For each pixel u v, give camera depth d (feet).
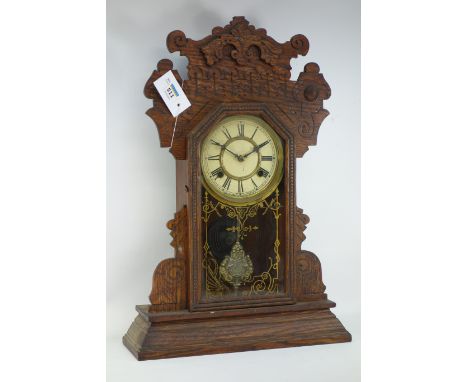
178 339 3.97
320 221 4.84
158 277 4.08
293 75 4.76
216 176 4.12
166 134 4.06
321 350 4.11
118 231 4.56
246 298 4.15
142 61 4.55
